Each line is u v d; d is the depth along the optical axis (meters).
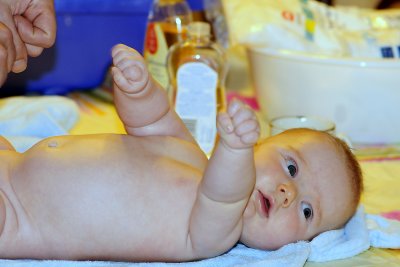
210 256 1.06
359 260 1.13
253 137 0.93
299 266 1.04
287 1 1.88
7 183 1.03
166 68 1.69
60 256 1.03
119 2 2.00
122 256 1.04
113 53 1.05
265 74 1.81
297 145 1.19
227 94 2.14
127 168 1.05
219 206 0.99
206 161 1.15
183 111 1.57
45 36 1.08
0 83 0.97
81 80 2.13
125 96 1.12
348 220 1.21
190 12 1.88
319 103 1.73
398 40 1.84
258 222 1.11
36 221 1.01
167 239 1.03
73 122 1.65
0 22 1.01
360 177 1.21
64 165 1.04
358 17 1.96
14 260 1.01
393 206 1.36
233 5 1.82
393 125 1.72
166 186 1.04
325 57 1.68
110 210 1.02
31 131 1.52
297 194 1.13
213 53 1.64
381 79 1.67
